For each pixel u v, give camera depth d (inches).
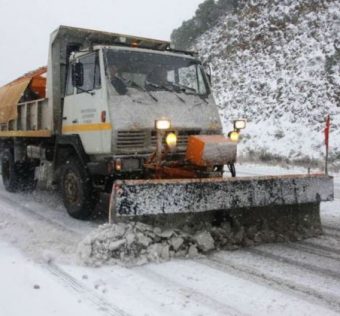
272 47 1057.5
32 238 236.8
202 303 158.4
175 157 266.2
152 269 193.2
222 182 219.8
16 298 160.1
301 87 875.4
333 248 227.9
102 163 259.6
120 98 262.5
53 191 406.3
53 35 315.3
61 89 318.7
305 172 545.0
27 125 366.6
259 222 243.8
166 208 205.8
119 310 150.8
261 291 169.8
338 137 693.3
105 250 198.7
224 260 206.7
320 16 1030.4
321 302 160.2
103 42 288.5
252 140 797.9
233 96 1000.9
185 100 286.0
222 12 1396.4
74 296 161.9
